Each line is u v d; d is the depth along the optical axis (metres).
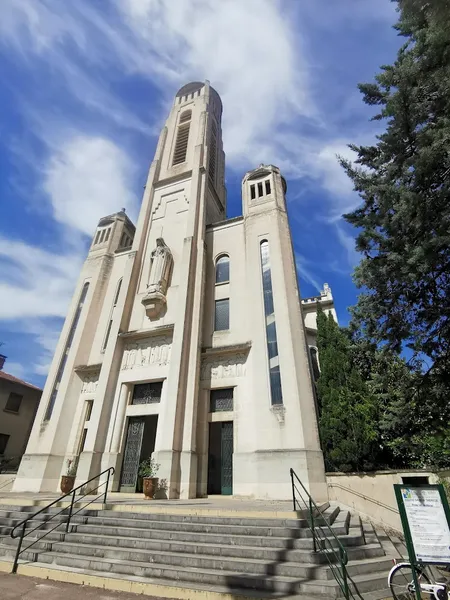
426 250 8.49
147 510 9.58
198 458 14.41
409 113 9.43
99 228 25.77
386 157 10.41
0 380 28.12
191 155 25.33
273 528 7.66
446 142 8.43
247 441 14.15
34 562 7.49
